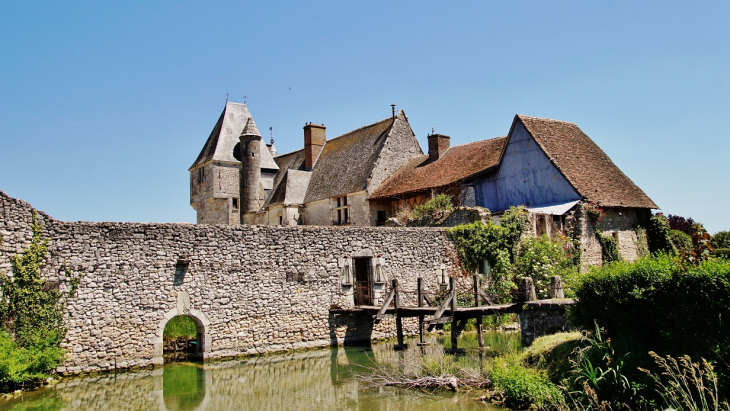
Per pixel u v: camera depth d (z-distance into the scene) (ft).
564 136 73.10
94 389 39.27
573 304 32.94
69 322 42.45
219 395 37.99
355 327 56.70
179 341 52.80
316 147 107.34
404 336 60.03
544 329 39.65
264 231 52.29
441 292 61.46
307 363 47.52
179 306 47.34
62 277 42.39
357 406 34.27
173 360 48.78
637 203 67.87
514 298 60.54
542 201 67.67
